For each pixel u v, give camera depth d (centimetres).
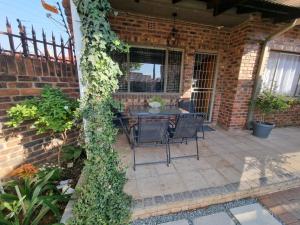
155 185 201
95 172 146
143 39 351
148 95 384
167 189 194
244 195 198
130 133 294
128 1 280
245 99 390
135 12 327
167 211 175
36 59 203
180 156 272
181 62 392
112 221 143
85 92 154
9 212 154
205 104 449
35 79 202
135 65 368
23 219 142
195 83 427
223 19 346
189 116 248
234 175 225
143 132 225
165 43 366
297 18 288
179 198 180
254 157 276
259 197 202
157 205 171
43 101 194
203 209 182
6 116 178
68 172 219
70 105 206
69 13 239
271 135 386
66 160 238
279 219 169
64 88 245
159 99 330
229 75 402
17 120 176
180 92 406
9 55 176
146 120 217
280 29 318
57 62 231
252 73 375
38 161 218
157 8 305
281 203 192
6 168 185
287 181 215
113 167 157
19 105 177
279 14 305
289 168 246
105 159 149
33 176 181
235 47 381
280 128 445
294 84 446
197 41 385
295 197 203
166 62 381
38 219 140
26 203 152
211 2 286
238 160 265
